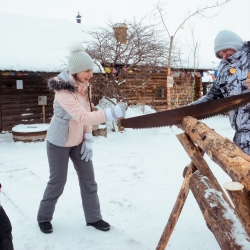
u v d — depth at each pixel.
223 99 2.51
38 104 11.09
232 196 1.60
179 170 5.80
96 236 3.17
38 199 4.19
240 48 2.78
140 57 10.57
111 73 10.80
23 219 3.55
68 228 3.35
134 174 5.59
